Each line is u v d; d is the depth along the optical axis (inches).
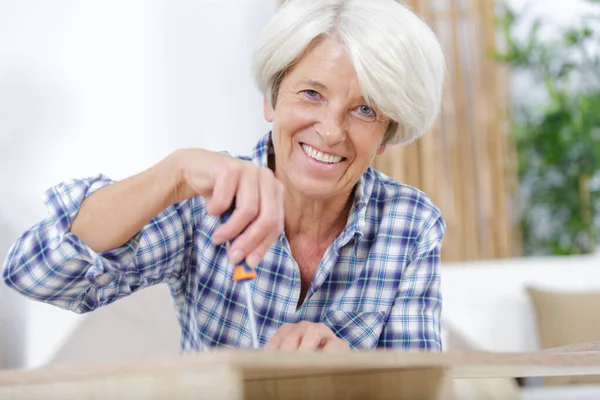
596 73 167.2
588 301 109.2
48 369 26.5
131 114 126.5
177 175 39.2
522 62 162.7
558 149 168.1
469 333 111.6
